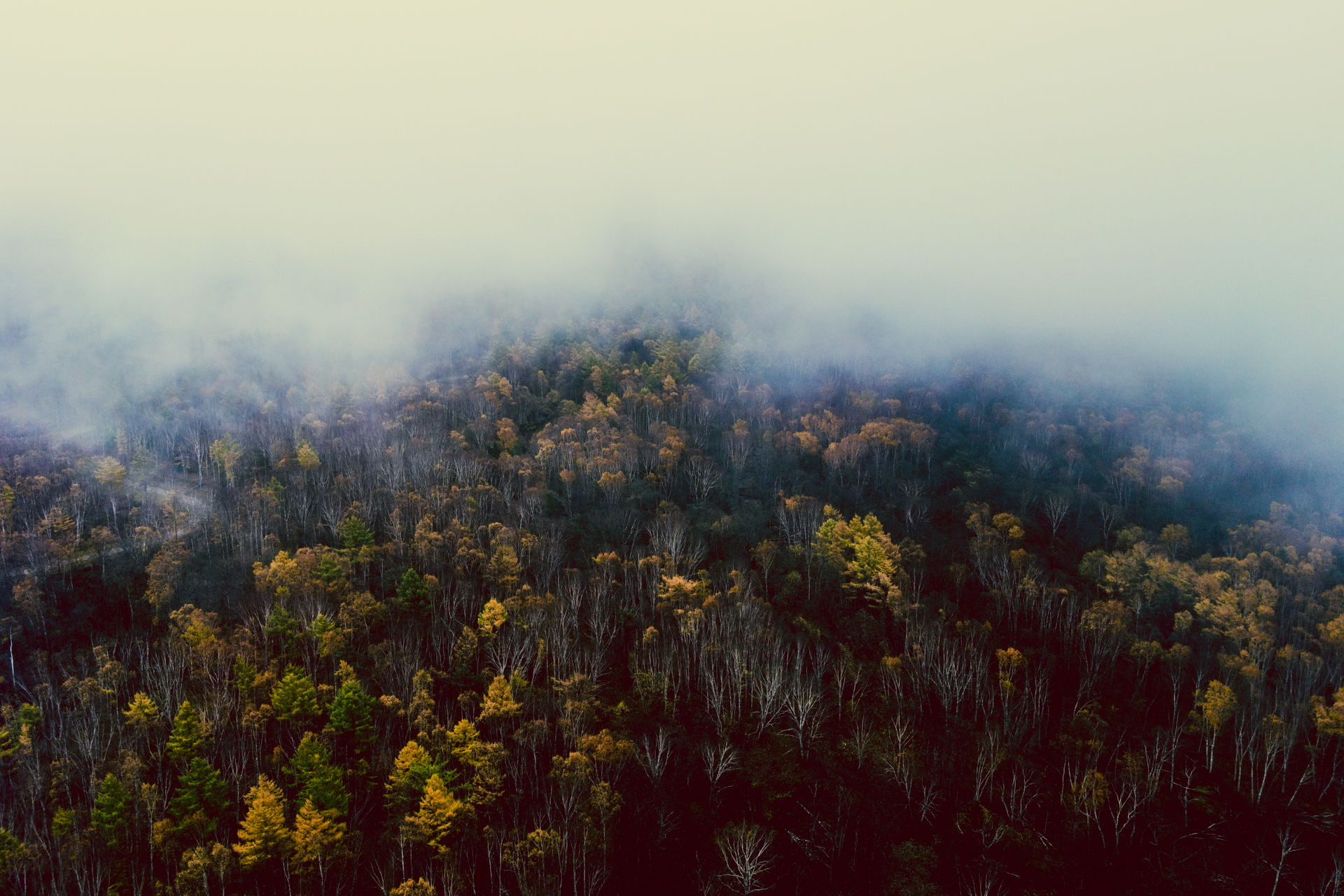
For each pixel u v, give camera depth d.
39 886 55.94
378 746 69.38
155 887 56.28
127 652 83.12
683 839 64.56
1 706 73.00
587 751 69.38
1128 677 84.06
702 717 77.12
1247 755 72.25
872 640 87.38
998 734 74.69
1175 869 61.88
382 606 83.88
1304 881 60.16
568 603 90.44
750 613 87.62
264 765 68.25
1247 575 94.12
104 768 65.50
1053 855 63.25
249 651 76.62
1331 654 81.94
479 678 79.00
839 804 68.06
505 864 59.66
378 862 60.28
